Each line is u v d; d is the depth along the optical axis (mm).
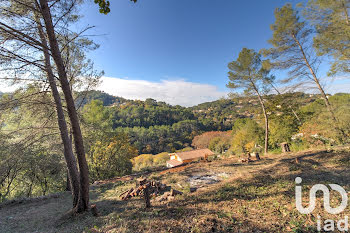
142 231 3213
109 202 5766
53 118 5883
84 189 4969
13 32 3949
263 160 10414
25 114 5320
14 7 4328
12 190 11672
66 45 4855
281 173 6551
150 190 6270
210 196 4996
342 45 9062
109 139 16969
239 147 22969
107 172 16188
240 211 3781
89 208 5031
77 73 6809
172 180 7758
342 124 10734
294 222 3074
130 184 8227
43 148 8195
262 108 16641
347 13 9117
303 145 14273
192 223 3371
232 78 16500
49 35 4453
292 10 11742
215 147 41625
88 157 15141
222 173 8195
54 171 11375
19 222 4848
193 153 26375
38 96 5309
